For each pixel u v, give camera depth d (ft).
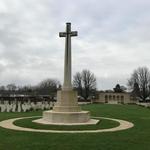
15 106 110.11
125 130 55.67
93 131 53.31
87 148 38.14
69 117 63.87
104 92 384.47
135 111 129.29
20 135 47.85
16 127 57.62
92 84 378.32
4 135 47.73
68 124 61.41
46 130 53.93
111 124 64.13
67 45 69.41
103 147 38.86
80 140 43.60
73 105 67.82
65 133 50.42
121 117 88.38
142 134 50.85
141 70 366.63
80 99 361.51
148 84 362.33
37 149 37.04
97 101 374.02
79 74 374.63
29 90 355.36
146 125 65.36
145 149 38.29
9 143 40.78
